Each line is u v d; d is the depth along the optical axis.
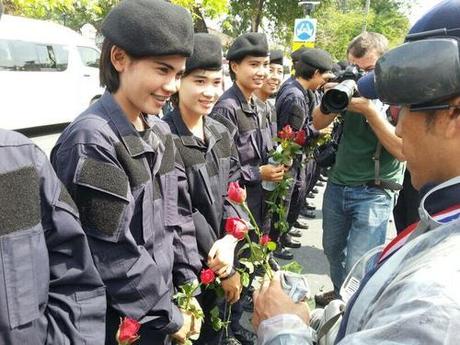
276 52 3.96
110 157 1.41
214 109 2.80
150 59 1.44
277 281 1.10
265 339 0.97
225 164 2.26
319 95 5.52
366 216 2.63
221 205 2.21
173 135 2.03
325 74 4.07
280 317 0.99
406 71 0.76
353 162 2.65
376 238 2.65
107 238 1.38
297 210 4.11
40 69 9.62
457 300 0.61
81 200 1.37
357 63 2.70
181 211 1.92
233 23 21.97
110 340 1.49
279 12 21.94
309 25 8.82
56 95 10.04
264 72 2.84
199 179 2.04
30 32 9.39
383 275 0.78
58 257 1.21
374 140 2.56
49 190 1.19
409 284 0.67
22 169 1.10
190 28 1.49
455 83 0.73
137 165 1.50
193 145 2.06
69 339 1.19
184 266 1.86
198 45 2.04
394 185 2.61
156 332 1.62
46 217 1.19
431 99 0.75
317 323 1.26
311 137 3.82
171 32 1.42
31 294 1.08
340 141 2.76
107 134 1.43
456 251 0.67
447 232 0.71
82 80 10.82
